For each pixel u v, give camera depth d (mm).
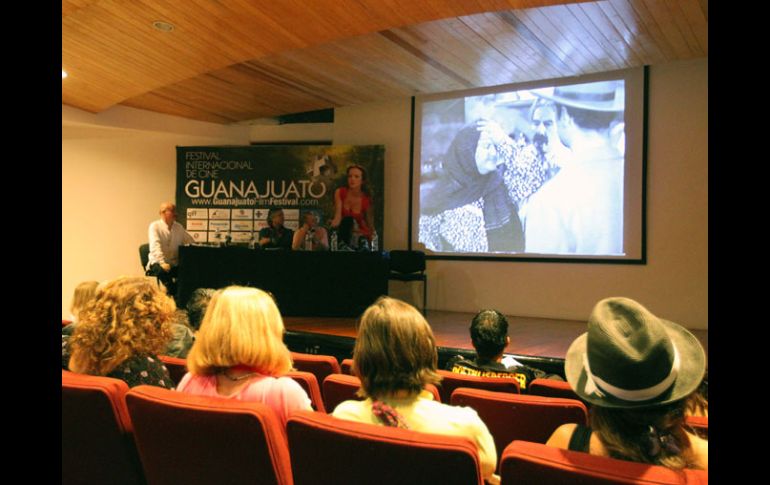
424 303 8156
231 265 7012
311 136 9703
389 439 1158
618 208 7672
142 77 7066
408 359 1428
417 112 9000
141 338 1818
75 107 8406
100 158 9320
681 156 7332
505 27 6012
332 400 2086
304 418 1255
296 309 6984
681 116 7328
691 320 7273
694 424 1390
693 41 6367
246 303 1633
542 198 8133
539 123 8180
